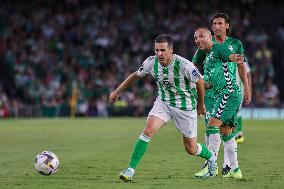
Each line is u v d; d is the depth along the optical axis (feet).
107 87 311.06
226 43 96.27
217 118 92.43
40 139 162.71
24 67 324.19
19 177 92.58
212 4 378.94
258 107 292.81
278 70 344.49
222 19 95.81
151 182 87.40
